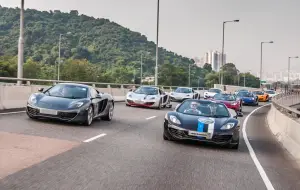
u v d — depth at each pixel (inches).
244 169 270.8
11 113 485.1
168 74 6161.4
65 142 317.1
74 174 216.5
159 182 214.1
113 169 236.7
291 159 331.0
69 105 418.0
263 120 776.3
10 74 3873.0
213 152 336.2
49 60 6417.3
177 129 358.9
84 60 5012.3
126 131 426.9
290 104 1770.4
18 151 264.4
